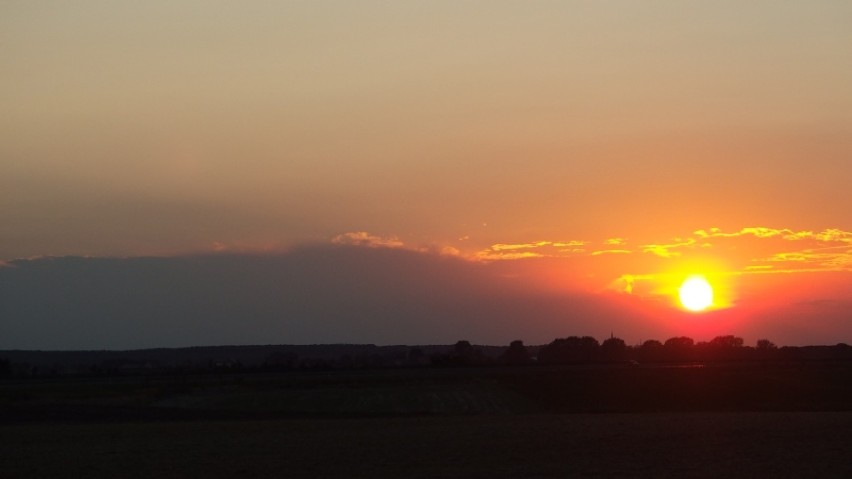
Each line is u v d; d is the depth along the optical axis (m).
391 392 93.38
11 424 62.38
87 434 52.19
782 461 36.88
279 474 35.00
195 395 93.12
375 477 33.88
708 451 40.25
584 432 49.06
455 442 45.03
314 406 80.88
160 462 38.88
